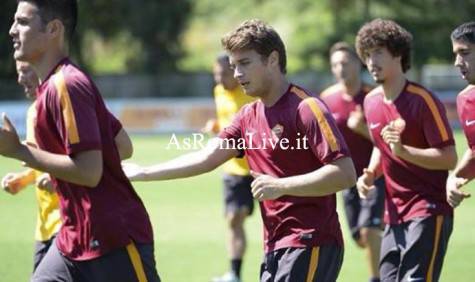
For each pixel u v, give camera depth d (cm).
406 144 2344
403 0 15738
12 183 2342
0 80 15062
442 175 2302
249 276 3384
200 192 5959
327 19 16612
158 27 16400
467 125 2241
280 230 1941
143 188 6216
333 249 1936
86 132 1652
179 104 11256
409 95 2331
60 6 1717
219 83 3678
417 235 2288
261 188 1828
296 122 1891
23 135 10475
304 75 14762
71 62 1731
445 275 3266
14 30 1716
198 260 3656
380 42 2323
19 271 3334
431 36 15550
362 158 3250
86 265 1758
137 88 14762
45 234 2395
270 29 1905
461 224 4541
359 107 3039
